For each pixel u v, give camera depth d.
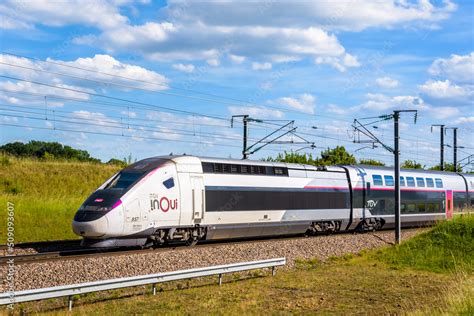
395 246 26.16
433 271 21.25
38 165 42.94
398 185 29.23
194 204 23.53
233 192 25.48
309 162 54.09
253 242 24.69
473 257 23.33
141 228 21.36
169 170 22.81
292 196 28.83
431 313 13.05
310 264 22.02
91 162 48.22
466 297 13.90
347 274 19.67
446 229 26.58
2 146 65.31
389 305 14.60
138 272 17.33
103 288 13.34
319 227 31.27
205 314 12.91
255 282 17.53
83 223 20.30
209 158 25.09
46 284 15.09
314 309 14.01
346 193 32.53
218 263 19.92
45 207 30.23
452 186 42.03
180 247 22.39
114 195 21.02
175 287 16.38
